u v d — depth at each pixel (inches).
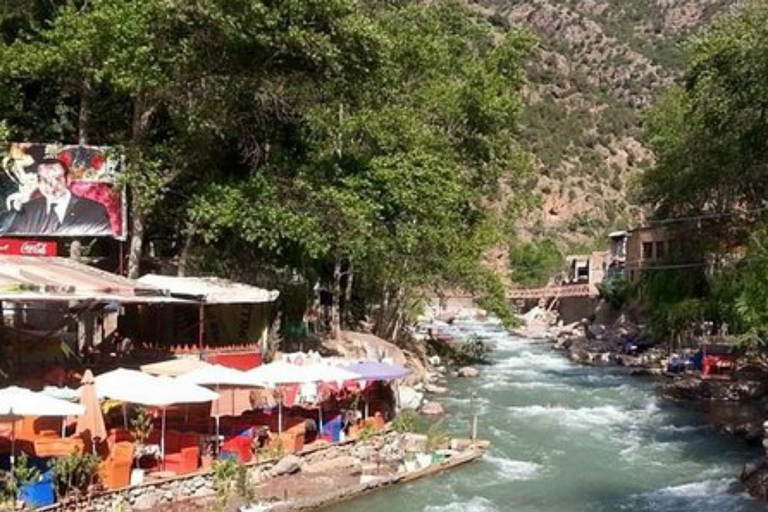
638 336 2324.1
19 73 1066.7
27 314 1112.2
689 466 945.5
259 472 790.5
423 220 1331.2
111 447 694.5
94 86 1151.6
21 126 1196.5
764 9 1483.8
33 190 1040.8
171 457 747.4
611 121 6643.7
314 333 1530.5
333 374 872.3
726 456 989.2
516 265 4360.2
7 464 663.1
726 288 1791.3
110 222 1069.1
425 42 1621.6
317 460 852.6
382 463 884.6
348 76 1091.3
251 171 1134.4
